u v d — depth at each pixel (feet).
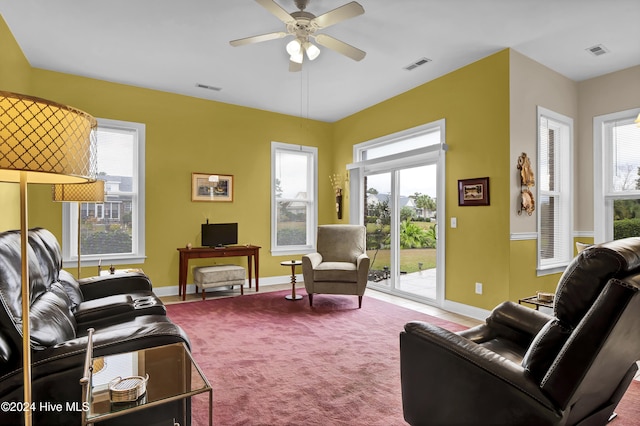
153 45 11.76
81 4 9.44
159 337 5.08
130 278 9.94
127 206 15.34
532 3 9.37
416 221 15.51
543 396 3.86
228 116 17.63
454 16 10.01
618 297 3.50
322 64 13.20
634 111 12.94
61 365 4.31
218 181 17.30
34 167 3.12
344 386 7.43
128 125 15.20
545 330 4.23
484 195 12.37
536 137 12.61
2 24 10.11
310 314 12.95
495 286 12.05
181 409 4.94
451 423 4.79
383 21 10.27
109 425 4.54
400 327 11.43
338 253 15.97
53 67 13.43
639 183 12.89
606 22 10.25
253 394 7.08
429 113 14.70
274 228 18.89
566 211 14.05
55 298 6.20
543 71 12.96
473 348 4.67
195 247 16.66
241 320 12.18
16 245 5.29
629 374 4.83
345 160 19.83
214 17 10.11
